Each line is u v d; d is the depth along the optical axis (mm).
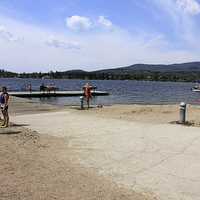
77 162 10977
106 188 8469
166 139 15070
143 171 10188
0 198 7324
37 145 13281
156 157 11883
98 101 55969
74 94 64688
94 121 20891
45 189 8047
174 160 11484
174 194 8305
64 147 13211
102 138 15242
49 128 17969
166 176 9734
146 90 117125
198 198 8078
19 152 11781
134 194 8180
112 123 20016
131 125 19250
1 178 8680
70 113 25406
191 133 16625
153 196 8117
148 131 17188
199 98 76000
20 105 31328
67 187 8297
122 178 9461
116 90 108750
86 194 7875
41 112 26203
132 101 59906
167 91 113688
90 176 9461
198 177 9664
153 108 28562
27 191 7844
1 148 12258
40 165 10203
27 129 17234
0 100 18422
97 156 11891
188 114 24203
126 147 13414
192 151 12812
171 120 21297
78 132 16781
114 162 11141
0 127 17812
